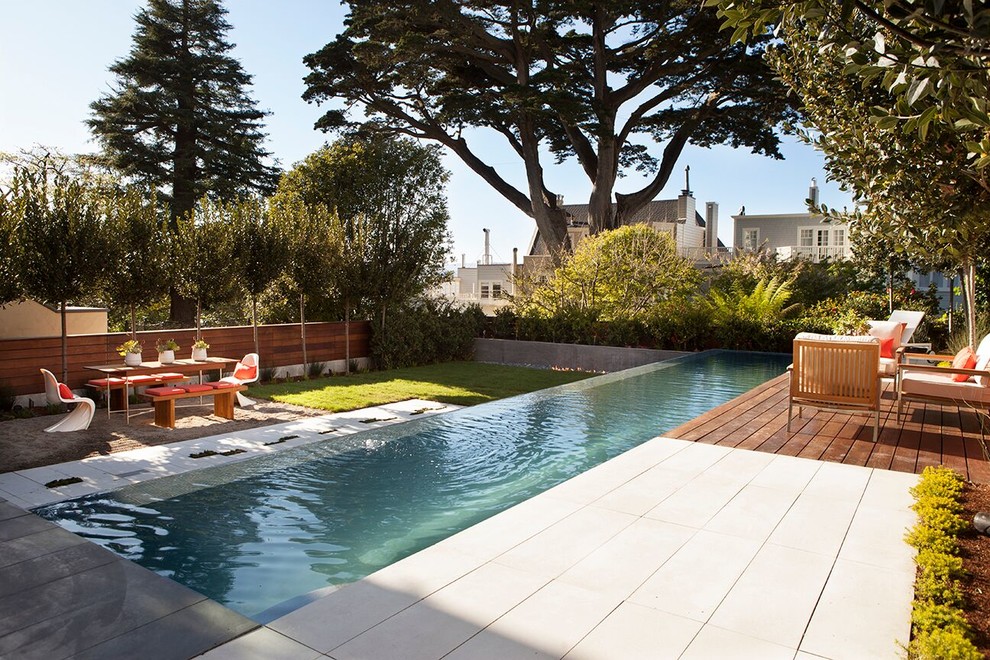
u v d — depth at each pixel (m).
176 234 11.88
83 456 6.86
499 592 3.14
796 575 3.31
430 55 22.27
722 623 2.84
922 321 15.14
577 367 16.52
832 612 2.93
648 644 2.67
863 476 5.01
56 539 4.21
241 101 29.53
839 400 6.29
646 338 16.58
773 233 34.91
